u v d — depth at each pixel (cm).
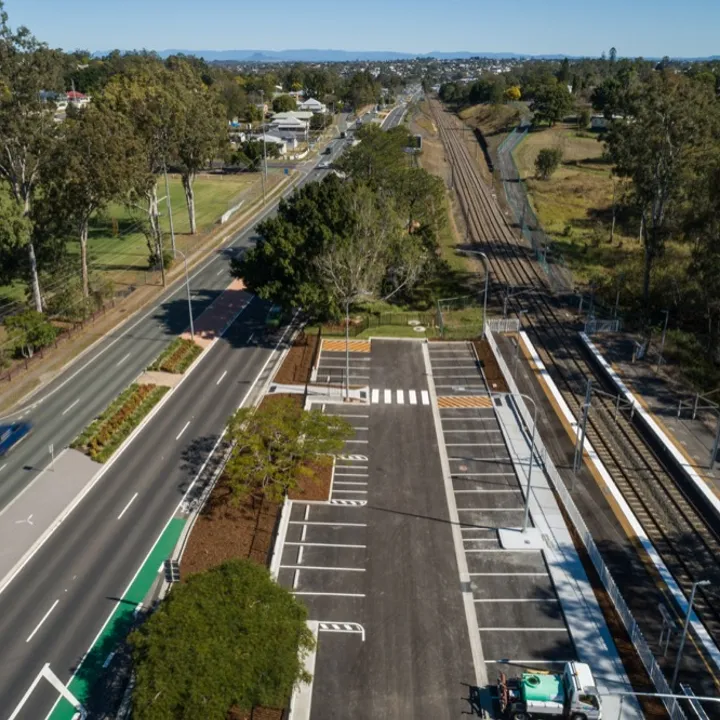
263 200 13512
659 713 3212
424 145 18988
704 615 3809
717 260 6469
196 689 2780
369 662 3481
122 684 3359
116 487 4862
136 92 8506
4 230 6506
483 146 19588
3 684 3334
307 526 4478
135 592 3928
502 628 3697
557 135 18975
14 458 5162
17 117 6494
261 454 4678
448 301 8544
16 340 6675
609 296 8600
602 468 5175
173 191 14212
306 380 6481
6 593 3906
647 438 5591
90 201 7294
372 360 6950
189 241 10694
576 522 4472
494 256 10312
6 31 6284
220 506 4628
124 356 6888
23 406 5903
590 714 3084
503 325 7794
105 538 4353
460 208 13088
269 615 3161
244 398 6128
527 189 14175
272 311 8150
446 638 3631
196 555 4175
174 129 8869
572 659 3503
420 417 5872
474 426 5738
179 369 6581
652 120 7381
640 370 6706
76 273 8306
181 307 8231
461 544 4334
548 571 4106
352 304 8062
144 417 5766
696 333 7544
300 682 3328
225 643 2983
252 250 7388
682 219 7475
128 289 8612
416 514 4616
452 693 3322
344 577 4041
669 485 4997
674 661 3512
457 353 7125
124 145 7294
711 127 7300
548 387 6412
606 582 3956
